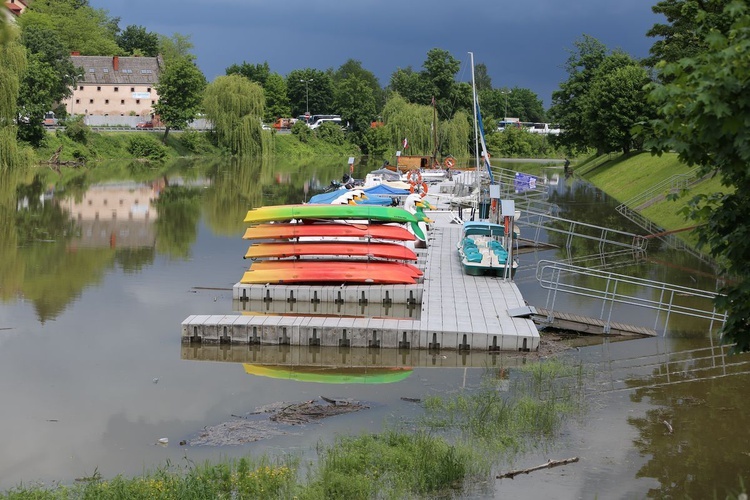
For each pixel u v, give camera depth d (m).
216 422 19.02
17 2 107.94
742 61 11.22
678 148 12.30
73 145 99.81
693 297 32.84
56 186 70.94
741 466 16.31
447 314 27.08
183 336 25.41
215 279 35.06
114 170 90.81
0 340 25.59
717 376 22.30
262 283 31.28
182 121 116.50
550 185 85.69
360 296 30.72
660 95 11.98
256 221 33.25
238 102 117.94
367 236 32.94
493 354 24.61
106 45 154.38
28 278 34.47
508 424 18.34
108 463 16.67
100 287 33.16
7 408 19.84
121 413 19.61
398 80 167.50
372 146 139.00
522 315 26.80
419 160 98.31
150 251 41.59
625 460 16.56
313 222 33.91
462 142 123.75
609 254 43.91
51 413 19.58
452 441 17.44
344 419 19.05
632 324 28.31
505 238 37.44
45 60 103.75
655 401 20.23
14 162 84.38
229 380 22.16
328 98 177.38
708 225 13.97
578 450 17.08
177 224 51.31
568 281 35.97
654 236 46.31
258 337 25.38
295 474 15.48
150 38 177.62
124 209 57.53
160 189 71.94
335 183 71.38
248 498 14.35
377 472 15.41
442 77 148.00
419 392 21.14
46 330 26.83
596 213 60.62
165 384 21.77
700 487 15.35
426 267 35.84
